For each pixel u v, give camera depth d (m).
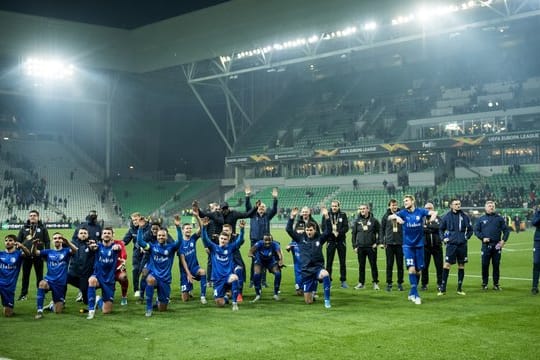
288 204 54.06
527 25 52.03
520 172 46.19
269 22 46.62
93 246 10.41
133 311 10.49
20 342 7.90
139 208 60.09
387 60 61.88
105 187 62.25
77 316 9.98
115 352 7.29
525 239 31.47
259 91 64.81
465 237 12.26
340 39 49.84
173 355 7.11
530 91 49.56
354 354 7.05
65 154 65.19
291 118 62.00
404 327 8.66
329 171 56.44
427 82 57.22
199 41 50.88
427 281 13.05
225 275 10.98
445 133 50.81
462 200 43.31
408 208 11.53
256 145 60.50
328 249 13.87
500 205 42.19
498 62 54.84
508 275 15.73
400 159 52.19
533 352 7.07
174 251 10.55
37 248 11.93
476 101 51.16
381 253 24.48
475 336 7.98
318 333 8.30
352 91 61.72
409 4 40.41
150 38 53.00
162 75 60.56
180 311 10.43
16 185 56.53
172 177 69.50
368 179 52.53
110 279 10.27
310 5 44.03
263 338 8.00
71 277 10.74
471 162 49.56
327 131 57.53
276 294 11.85
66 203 57.44
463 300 11.31
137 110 69.50
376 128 54.78
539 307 10.39
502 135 44.81
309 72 66.94
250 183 60.75
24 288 12.21
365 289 13.25
